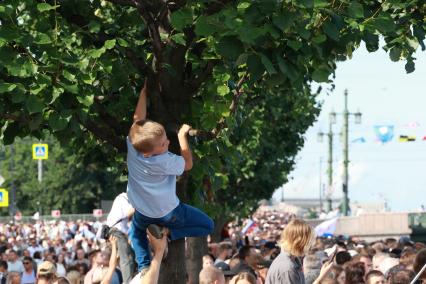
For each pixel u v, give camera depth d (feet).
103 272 71.67
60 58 49.39
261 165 171.94
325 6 43.50
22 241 215.72
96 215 469.16
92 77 51.13
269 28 41.14
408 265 72.59
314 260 67.41
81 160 69.00
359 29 45.73
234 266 76.13
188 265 94.22
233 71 57.16
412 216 318.65
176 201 37.22
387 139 268.62
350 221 319.27
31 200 602.44
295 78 42.06
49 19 52.01
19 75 47.75
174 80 52.65
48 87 48.78
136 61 52.13
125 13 55.26
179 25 46.65
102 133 53.98
